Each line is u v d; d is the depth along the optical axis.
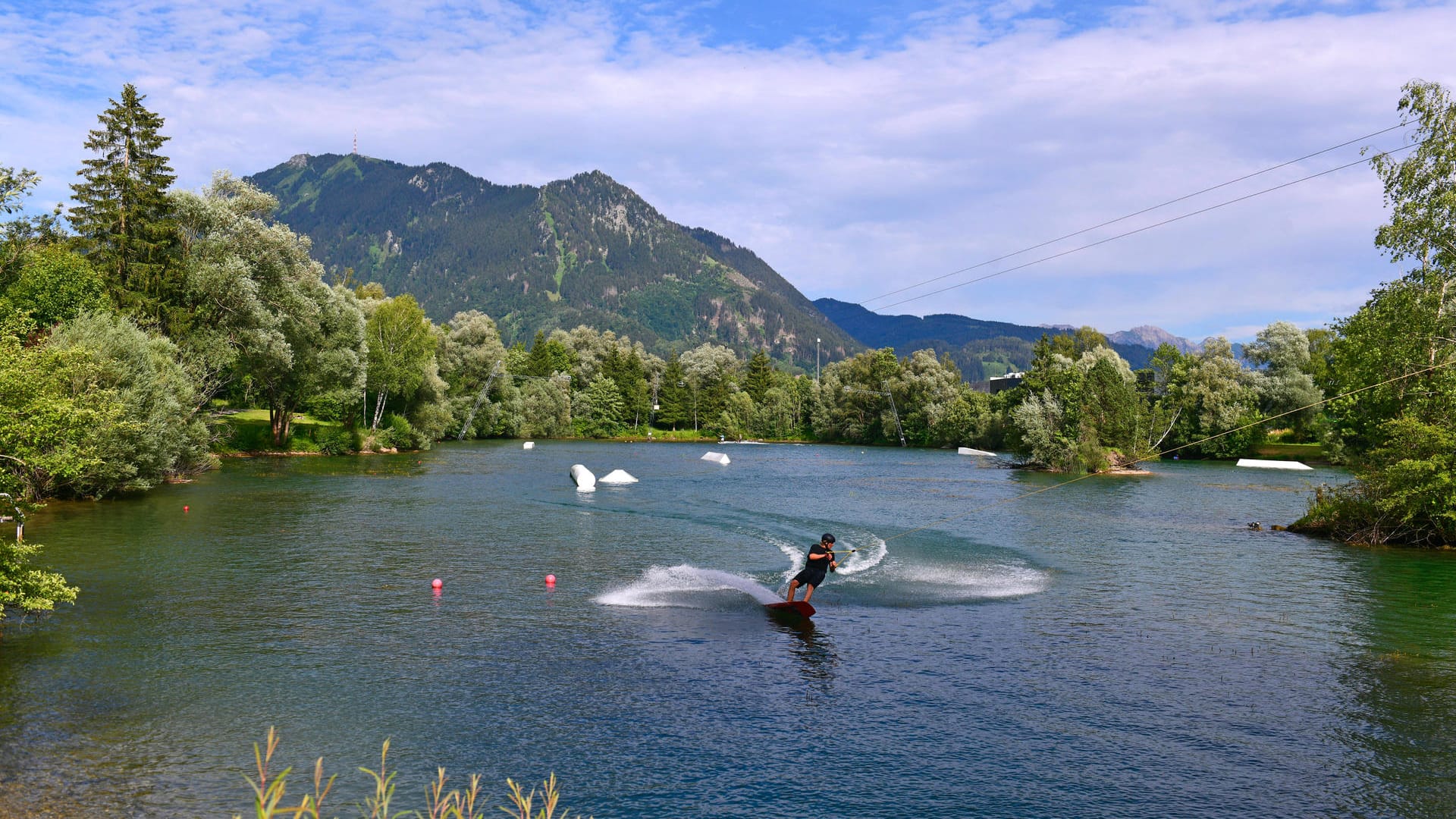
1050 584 21.73
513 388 119.88
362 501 38.03
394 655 14.62
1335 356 36.47
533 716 11.87
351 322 67.19
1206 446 82.62
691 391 148.88
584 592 19.91
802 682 13.45
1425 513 29.14
